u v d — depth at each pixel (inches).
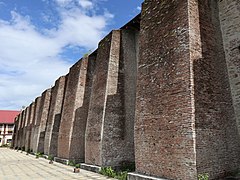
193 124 265.6
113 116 469.4
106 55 510.9
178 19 314.8
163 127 303.1
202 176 251.8
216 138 283.4
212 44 320.5
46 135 881.5
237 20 325.7
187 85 280.1
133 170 421.4
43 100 1060.5
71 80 710.5
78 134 618.8
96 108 498.6
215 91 301.9
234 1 332.8
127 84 498.6
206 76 297.3
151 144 318.7
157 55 339.0
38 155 882.8
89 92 663.8
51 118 864.3
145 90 348.2
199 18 315.3
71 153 614.5
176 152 278.4
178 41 306.8
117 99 480.4
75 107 637.9
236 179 278.1
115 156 453.7
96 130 477.7
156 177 299.1
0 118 2306.8
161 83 320.5
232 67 325.1
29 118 1348.4
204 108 282.2
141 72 364.8
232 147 297.3
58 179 399.2
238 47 320.8
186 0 309.6
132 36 535.5
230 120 307.4
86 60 678.5
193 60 288.2
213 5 346.6
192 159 257.8
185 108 276.5
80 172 460.4
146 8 388.8
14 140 1849.2
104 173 417.4
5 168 581.3
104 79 493.7
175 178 274.4
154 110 323.6
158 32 347.3
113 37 508.7
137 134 347.6
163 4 350.0
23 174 471.8
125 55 511.2
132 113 489.4
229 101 315.9
